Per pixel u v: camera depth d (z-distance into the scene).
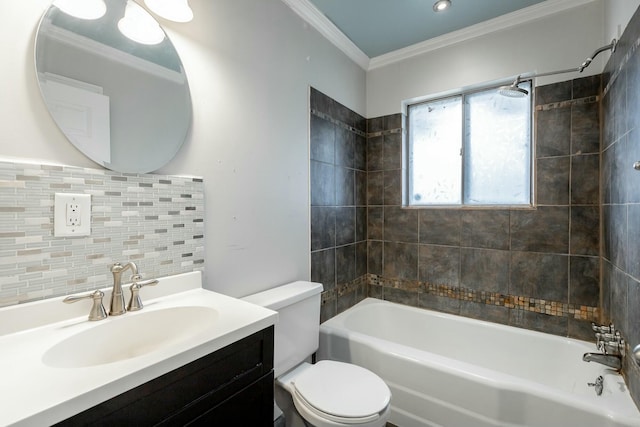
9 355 0.72
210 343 0.78
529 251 1.95
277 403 1.50
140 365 0.66
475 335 2.05
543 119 1.89
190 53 1.27
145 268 1.10
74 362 0.81
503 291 2.04
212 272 1.36
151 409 0.67
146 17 1.12
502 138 2.12
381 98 2.52
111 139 1.02
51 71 0.90
